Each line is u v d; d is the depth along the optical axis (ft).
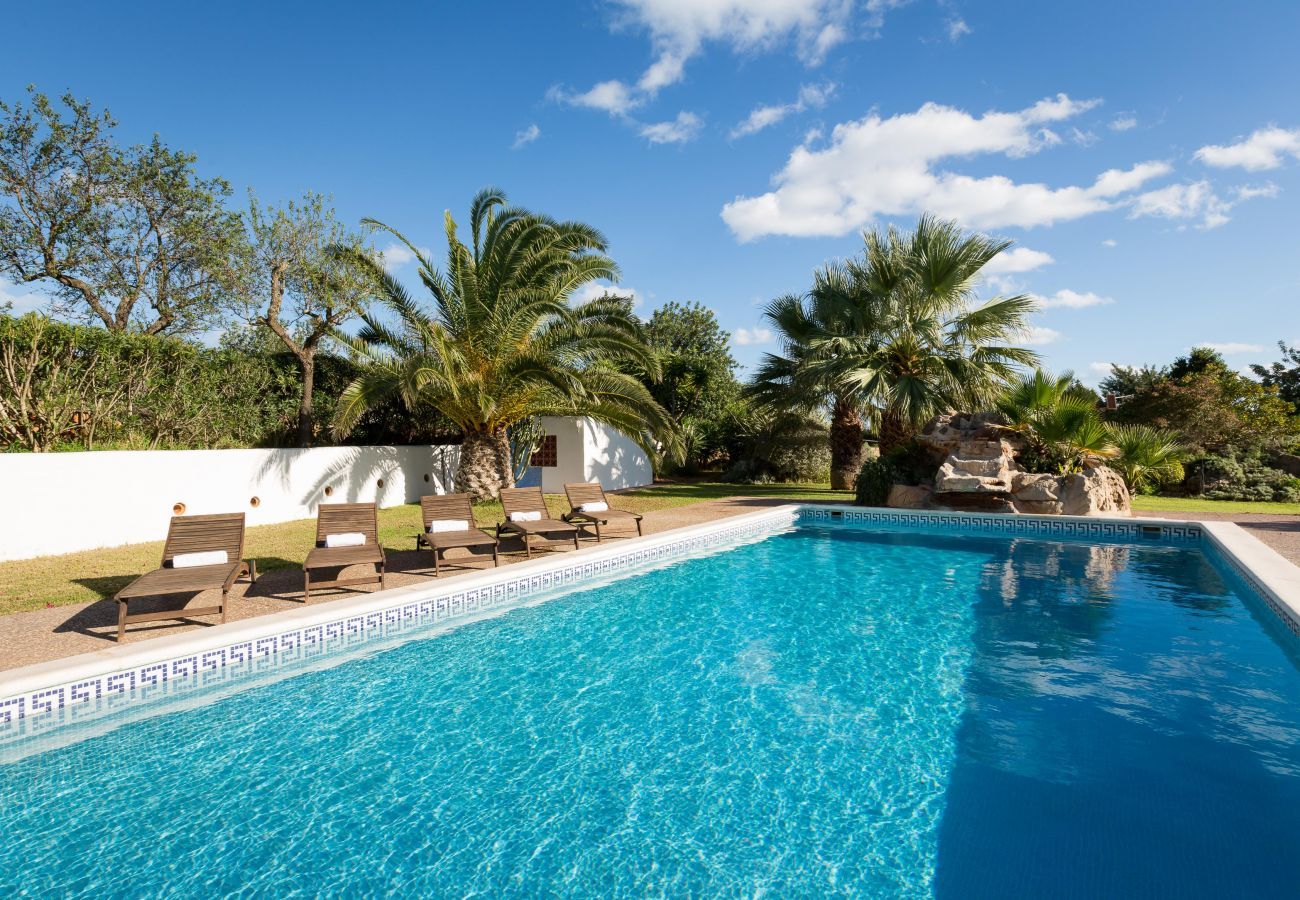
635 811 11.16
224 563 21.84
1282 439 67.31
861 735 13.87
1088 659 18.33
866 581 27.94
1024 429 45.65
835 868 9.59
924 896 8.92
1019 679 16.88
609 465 65.67
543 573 26.43
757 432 79.15
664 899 8.96
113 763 12.85
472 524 29.43
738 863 9.75
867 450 74.28
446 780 12.22
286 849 10.18
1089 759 12.71
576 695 16.12
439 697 16.01
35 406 36.68
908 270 55.57
